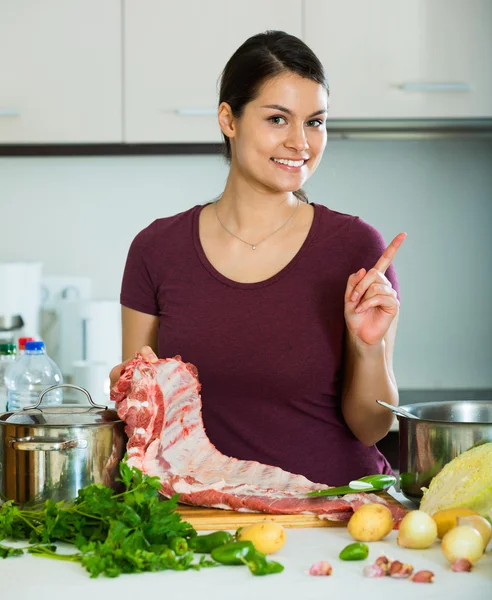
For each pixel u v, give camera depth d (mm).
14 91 3242
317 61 1716
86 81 3244
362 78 3219
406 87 3205
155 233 1902
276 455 1761
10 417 1546
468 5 3213
